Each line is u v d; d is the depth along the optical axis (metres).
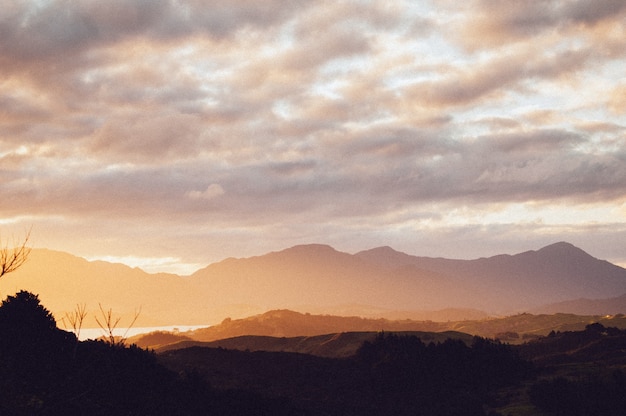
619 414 66.25
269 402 58.47
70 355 34.78
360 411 74.12
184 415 46.09
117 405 35.00
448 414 73.62
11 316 41.47
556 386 76.12
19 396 23.23
